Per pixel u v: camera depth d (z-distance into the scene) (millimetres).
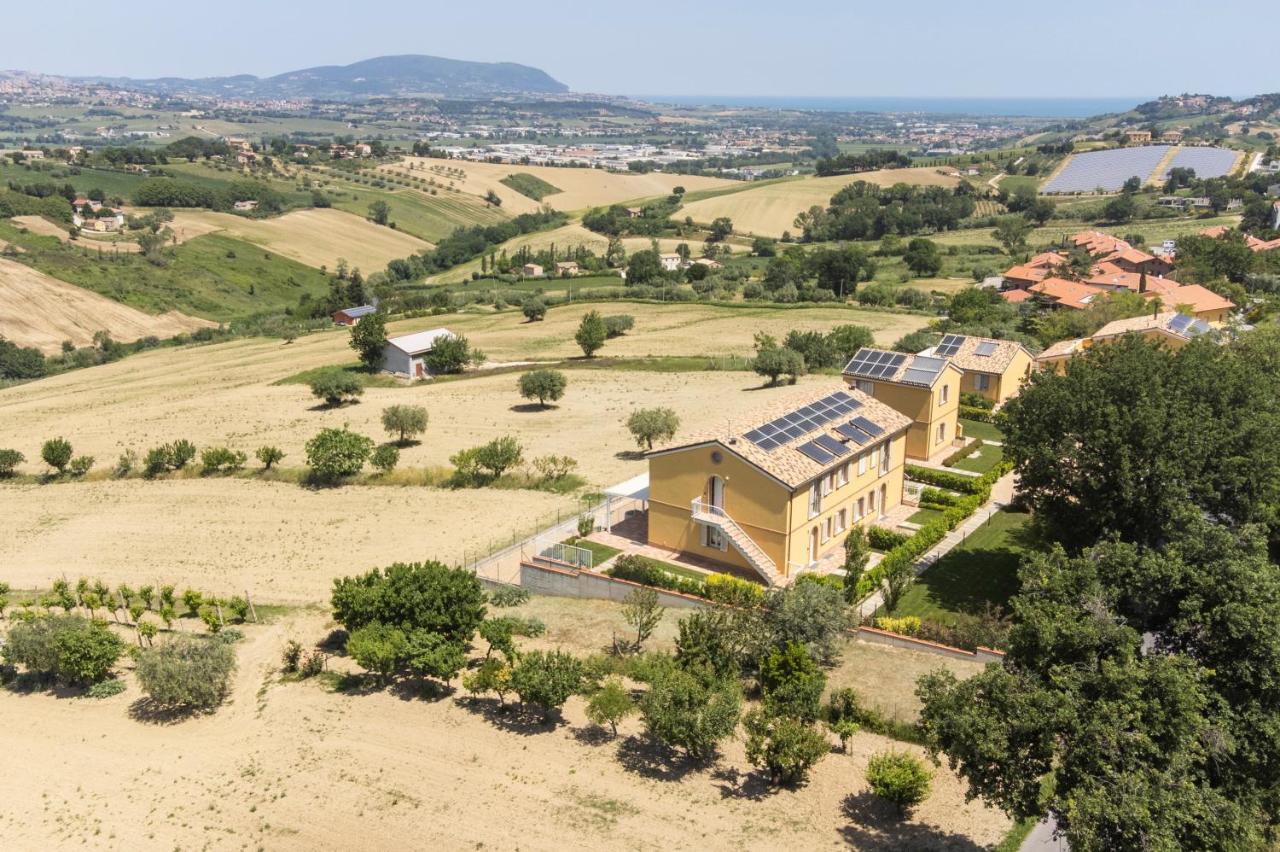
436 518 63562
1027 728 25609
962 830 30484
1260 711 26125
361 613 44062
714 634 40062
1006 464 63688
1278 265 140625
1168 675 24922
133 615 48969
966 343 82188
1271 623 26609
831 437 53469
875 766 31641
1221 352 58406
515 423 85188
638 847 30203
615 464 71875
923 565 51031
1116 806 23688
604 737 37219
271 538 61875
